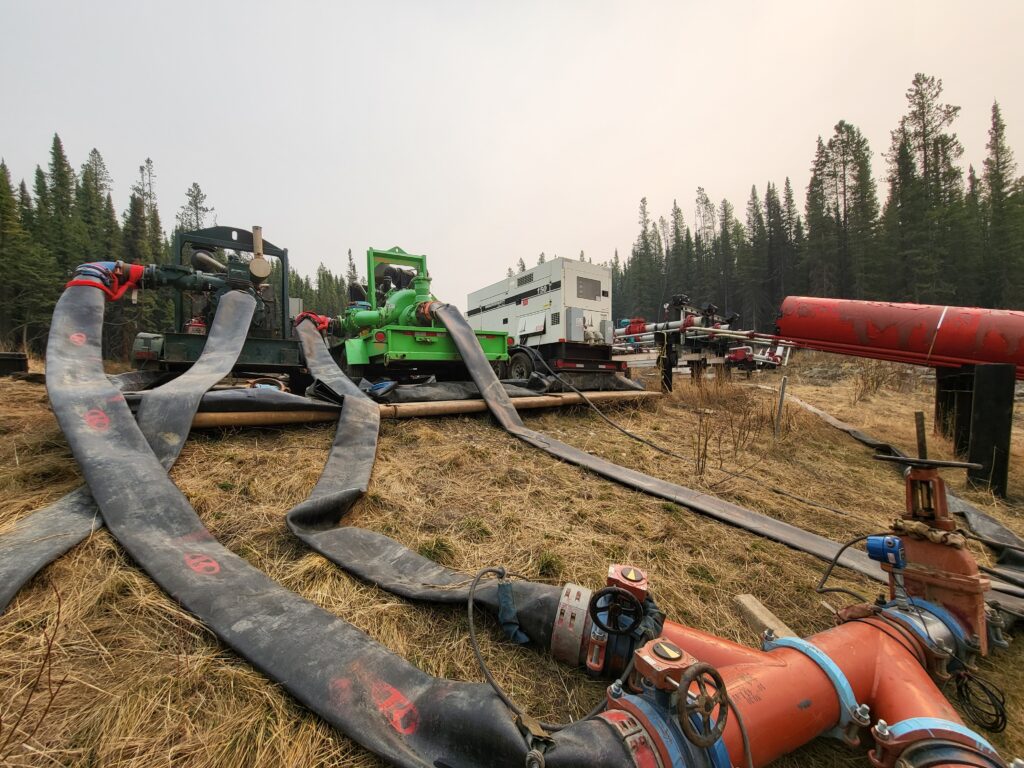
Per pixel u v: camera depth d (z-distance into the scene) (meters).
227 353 5.19
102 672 1.74
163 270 6.38
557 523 3.42
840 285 44.69
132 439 3.26
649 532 3.38
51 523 2.49
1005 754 1.79
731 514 3.75
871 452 6.33
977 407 5.03
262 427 4.38
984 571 3.16
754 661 1.66
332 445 4.06
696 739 1.18
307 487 3.47
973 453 5.04
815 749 1.79
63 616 1.97
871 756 1.48
